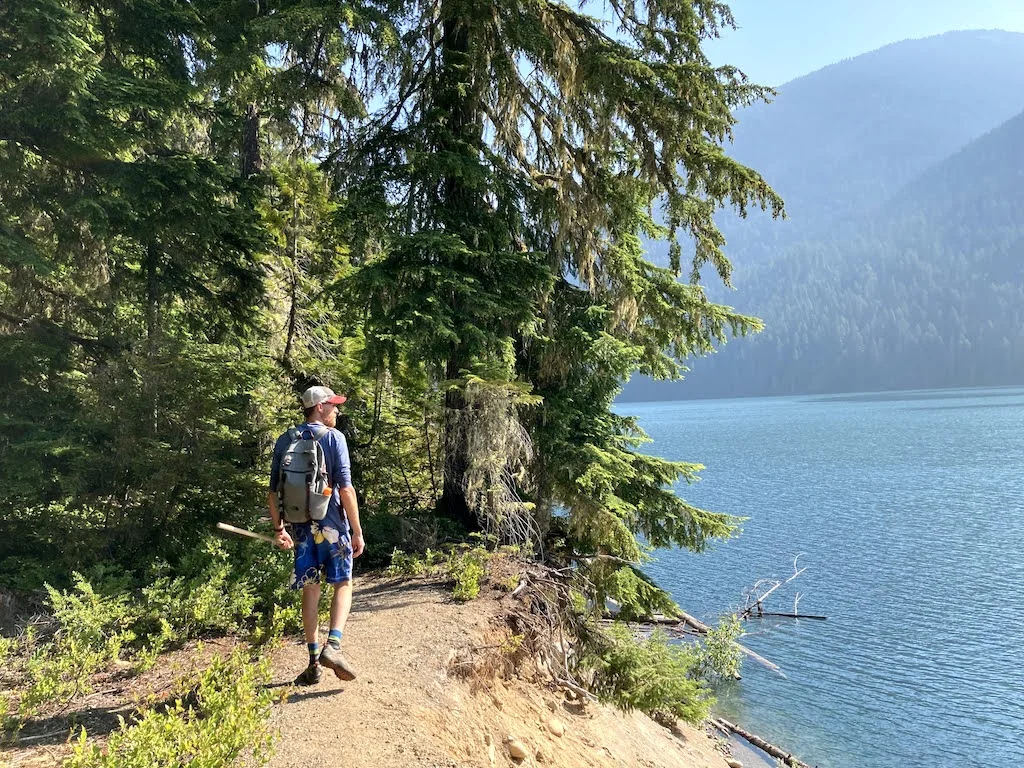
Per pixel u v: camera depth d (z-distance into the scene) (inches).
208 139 474.6
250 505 298.7
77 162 327.9
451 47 370.9
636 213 382.6
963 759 431.8
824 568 868.6
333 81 383.6
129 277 384.2
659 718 369.4
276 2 349.7
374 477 437.7
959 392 6176.2
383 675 184.1
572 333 367.2
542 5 344.2
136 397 272.8
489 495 340.5
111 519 269.9
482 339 321.1
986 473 1601.9
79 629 190.5
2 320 334.3
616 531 352.5
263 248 398.9
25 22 285.0
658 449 2512.3
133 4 355.6
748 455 2207.2
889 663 575.8
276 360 438.0
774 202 329.4
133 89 328.2
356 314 336.5
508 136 391.9
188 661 190.9
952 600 727.7
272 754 123.5
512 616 257.9
